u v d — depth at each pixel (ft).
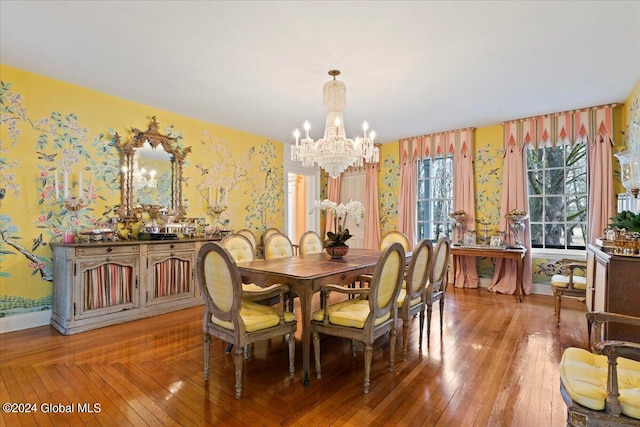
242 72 10.55
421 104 13.50
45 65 10.23
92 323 10.67
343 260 10.37
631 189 8.43
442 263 10.34
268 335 7.33
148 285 12.07
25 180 10.73
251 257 11.68
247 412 6.28
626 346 4.27
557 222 15.80
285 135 18.56
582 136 14.33
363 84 11.42
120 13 7.54
